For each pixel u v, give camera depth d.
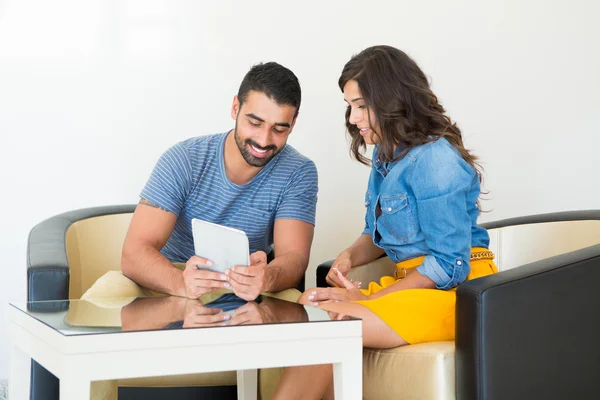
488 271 1.97
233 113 2.09
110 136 2.96
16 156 2.90
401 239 1.98
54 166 2.92
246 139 1.98
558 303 1.69
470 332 1.61
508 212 3.34
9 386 1.63
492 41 3.29
